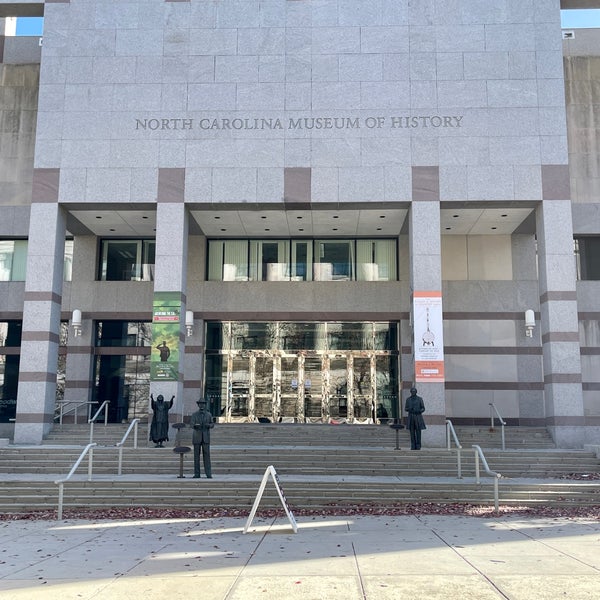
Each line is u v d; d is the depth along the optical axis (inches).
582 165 988.6
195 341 1000.2
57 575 304.3
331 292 1013.8
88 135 847.7
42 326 814.5
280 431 818.8
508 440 786.2
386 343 1015.0
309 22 864.3
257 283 1018.7
